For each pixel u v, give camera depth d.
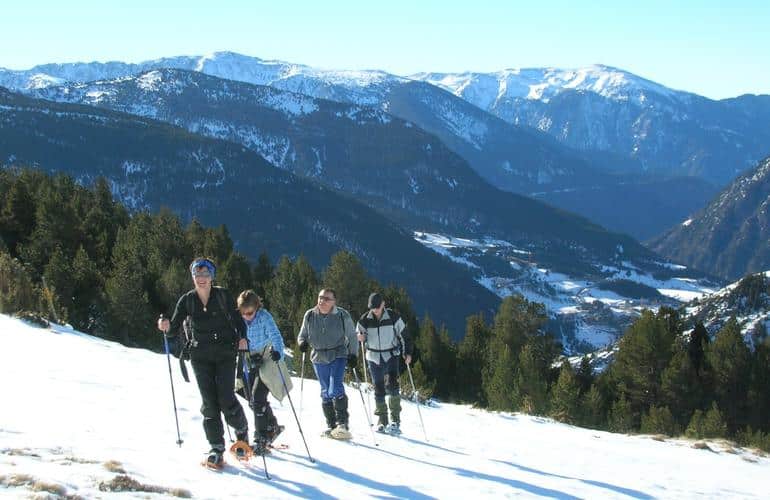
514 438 13.10
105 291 40.41
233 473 7.23
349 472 7.92
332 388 9.82
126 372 12.52
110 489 5.82
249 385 8.20
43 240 44.81
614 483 9.71
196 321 7.28
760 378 41.53
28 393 9.39
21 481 5.55
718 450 15.70
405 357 11.05
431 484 7.87
